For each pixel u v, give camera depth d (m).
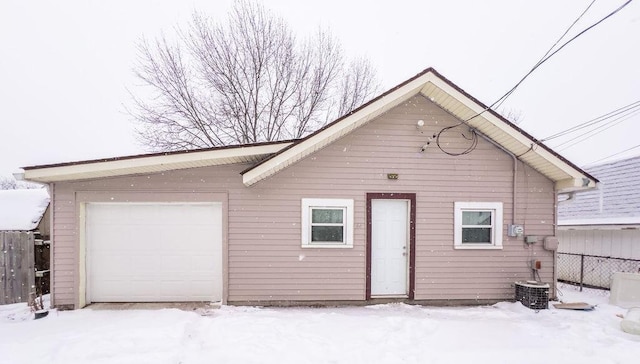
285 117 16.39
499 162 8.09
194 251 7.74
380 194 7.86
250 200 7.65
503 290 7.96
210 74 15.46
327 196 7.77
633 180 10.52
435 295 7.87
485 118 7.39
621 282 7.93
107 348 4.88
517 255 8.03
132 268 7.66
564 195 8.56
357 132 7.85
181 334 5.48
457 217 7.97
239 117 15.65
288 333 5.61
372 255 7.96
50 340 5.26
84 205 7.54
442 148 8.00
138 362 4.48
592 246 10.42
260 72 15.84
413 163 7.95
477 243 8.06
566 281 11.22
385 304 7.73
